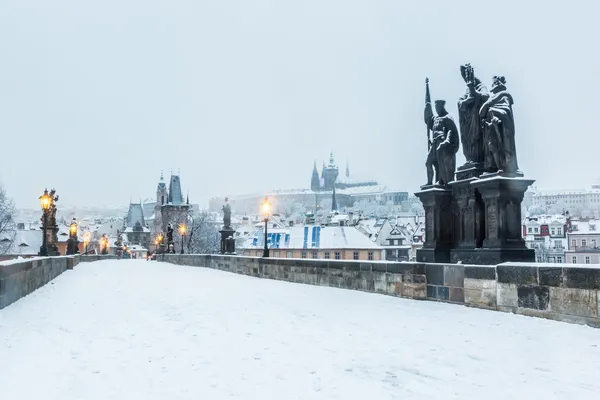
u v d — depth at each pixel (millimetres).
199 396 5523
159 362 6969
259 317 10867
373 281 15672
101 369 6602
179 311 11789
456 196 17641
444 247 18219
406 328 9445
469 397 5477
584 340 7949
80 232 165875
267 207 26625
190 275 27922
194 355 7363
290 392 5672
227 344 8109
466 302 11867
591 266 8914
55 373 6398
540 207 192750
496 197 14984
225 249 42438
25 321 10219
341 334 8914
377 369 6594
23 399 5395
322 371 6516
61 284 20281
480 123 17094
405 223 140000
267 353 7488
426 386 5867
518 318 9906
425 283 13453
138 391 5695
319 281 19359
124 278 24703
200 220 121875
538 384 5879
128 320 10438
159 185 146750
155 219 147500
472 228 16750
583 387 5750
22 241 109250
